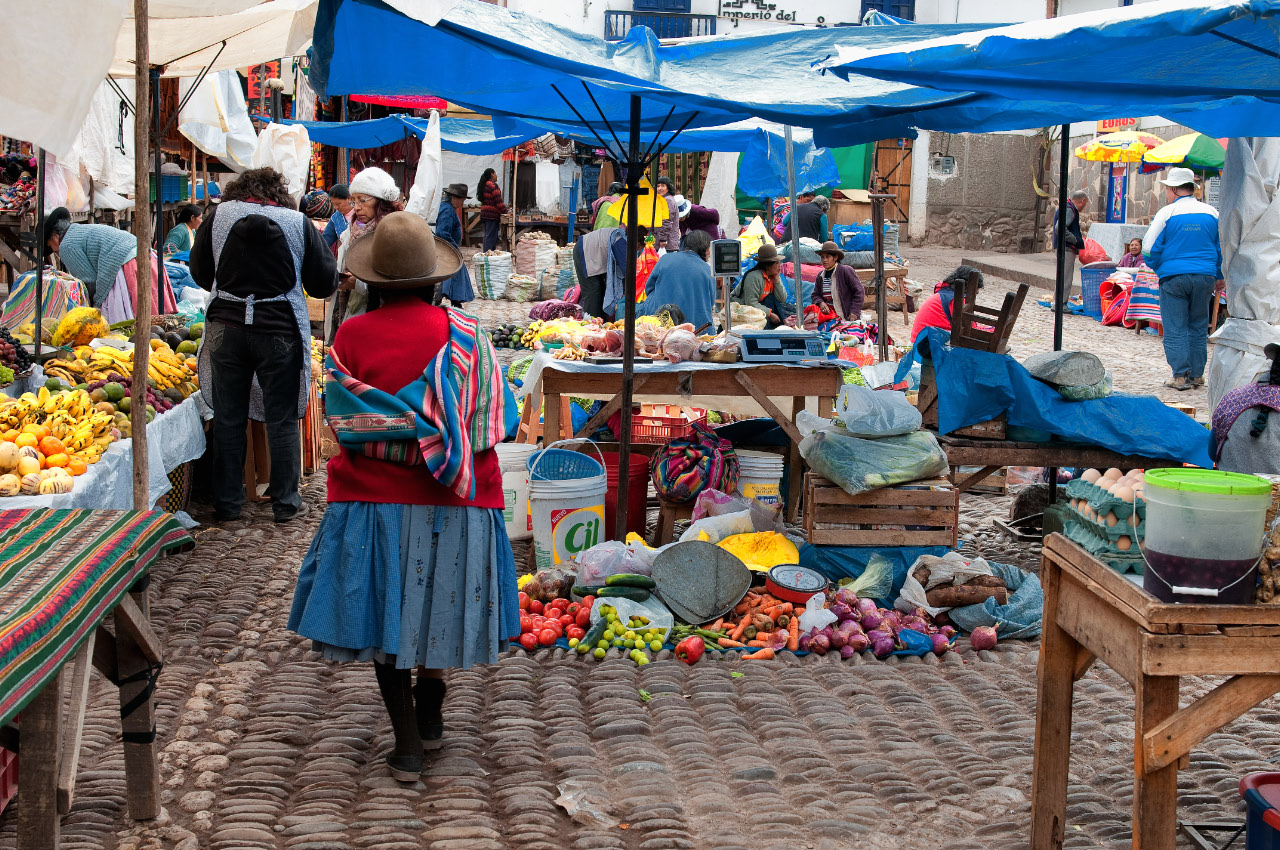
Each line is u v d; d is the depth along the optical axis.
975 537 7.26
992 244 28.09
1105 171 24.61
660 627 5.21
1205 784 3.94
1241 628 2.77
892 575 5.69
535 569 6.04
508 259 18.14
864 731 4.35
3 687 2.31
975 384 6.29
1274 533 2.86
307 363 6.88
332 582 3.58
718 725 4.35
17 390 5.66
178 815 3.56
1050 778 3.39
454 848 3.38
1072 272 18.81
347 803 3.67
